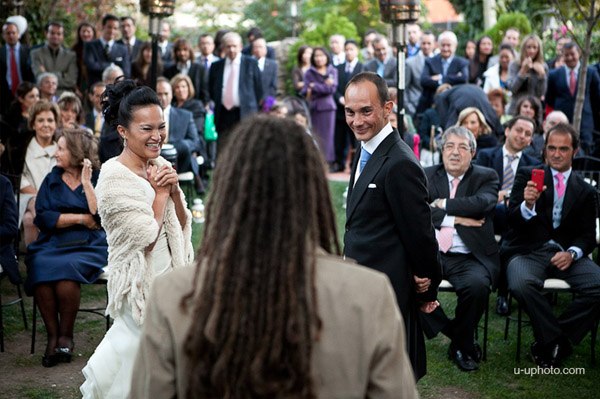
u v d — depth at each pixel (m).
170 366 2.01
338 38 13.57
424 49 13.10
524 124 6.98
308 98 12.80
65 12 16.91
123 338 4.04
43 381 5.24
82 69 12.70
